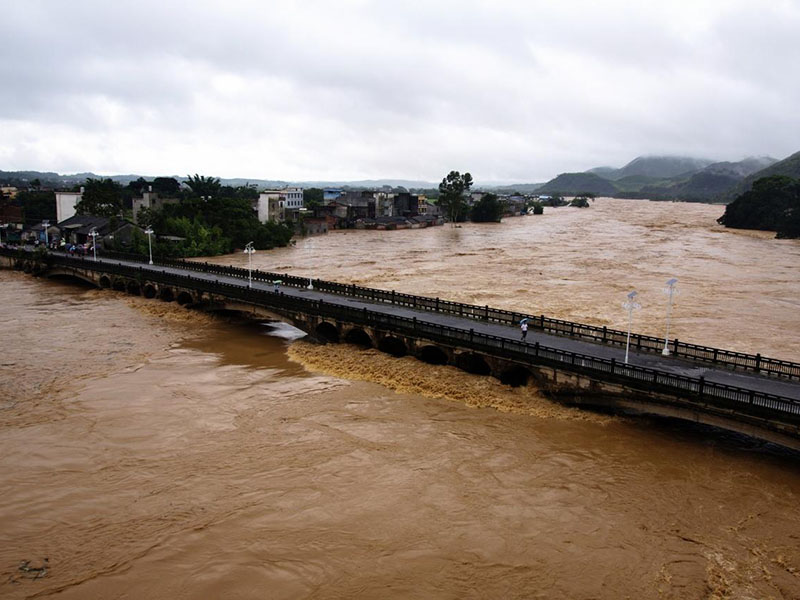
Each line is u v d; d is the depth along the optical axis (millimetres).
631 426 32156
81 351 46156
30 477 26562
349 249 122375
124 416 33406
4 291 71688
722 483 26406
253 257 107188
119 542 21938
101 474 26891
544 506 24422
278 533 22438
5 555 21156
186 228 107375
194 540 22016
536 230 176250
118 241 93812
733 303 65938
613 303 65500
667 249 120750
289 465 27750
